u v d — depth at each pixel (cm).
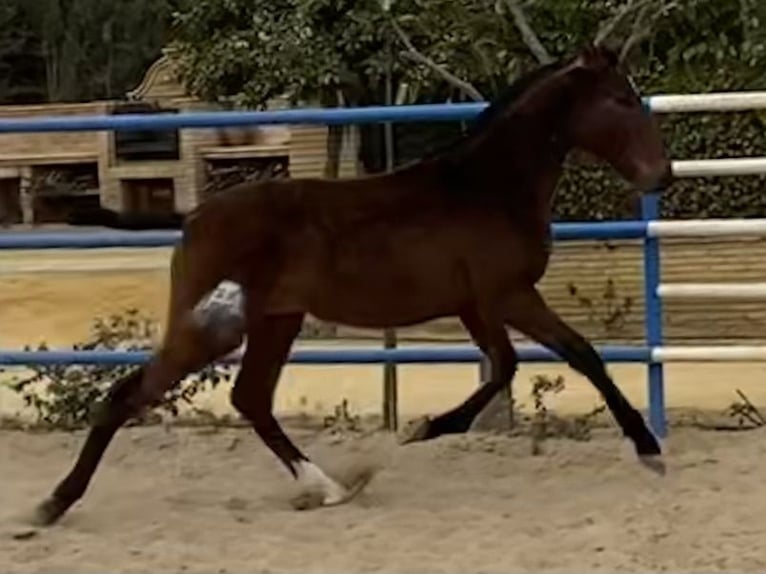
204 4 2088
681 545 906
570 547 907
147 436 1287
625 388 2002
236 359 1245
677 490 1049
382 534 950
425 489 1084
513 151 1024
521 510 1011
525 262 1015
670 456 1155
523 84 1044
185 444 1262
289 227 1005
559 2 1488
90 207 1451
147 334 1549
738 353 1202
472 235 1005
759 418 1330
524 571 859
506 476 1120
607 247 2453
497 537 936
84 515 1018
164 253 3466
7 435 1322
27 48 6231
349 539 939
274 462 1196
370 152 2816
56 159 4047
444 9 1506
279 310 1017
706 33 1476
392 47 1733
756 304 2556
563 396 1705
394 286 1008
